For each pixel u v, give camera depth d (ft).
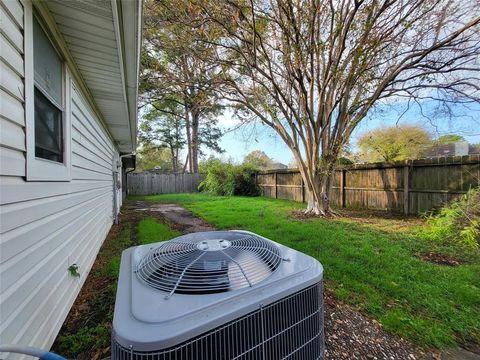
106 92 11.31
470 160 16.12
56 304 6.37
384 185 22.18
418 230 14.60
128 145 25.45
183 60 20.65
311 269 4.03
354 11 15.43
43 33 6.21
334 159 21.22
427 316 6.47
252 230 15.35
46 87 6.46
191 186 53.31
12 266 4.32
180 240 4.78
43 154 6.27
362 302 7.14
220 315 2.76
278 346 3.25
